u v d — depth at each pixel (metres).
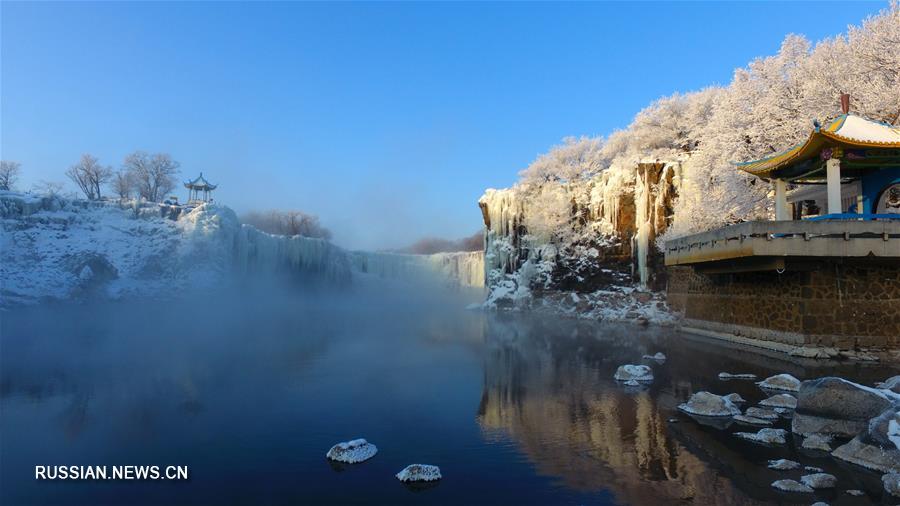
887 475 7.05
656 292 35.50
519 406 12.16
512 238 48.47
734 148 29.00
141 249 57.53
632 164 39.16
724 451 8.65
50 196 60.69
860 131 17.42
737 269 19.95
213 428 10.69
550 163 51.94
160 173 88.62
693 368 16.30
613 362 18.36
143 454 9.11
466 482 7.59
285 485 7.62
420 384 15.05
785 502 6.58
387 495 7.18
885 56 22.89
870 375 13.98
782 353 18.31
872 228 16.30
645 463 8.16
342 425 10.83
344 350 22.66
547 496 7.01
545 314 41.09
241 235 63.53
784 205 20.73
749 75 31.92
